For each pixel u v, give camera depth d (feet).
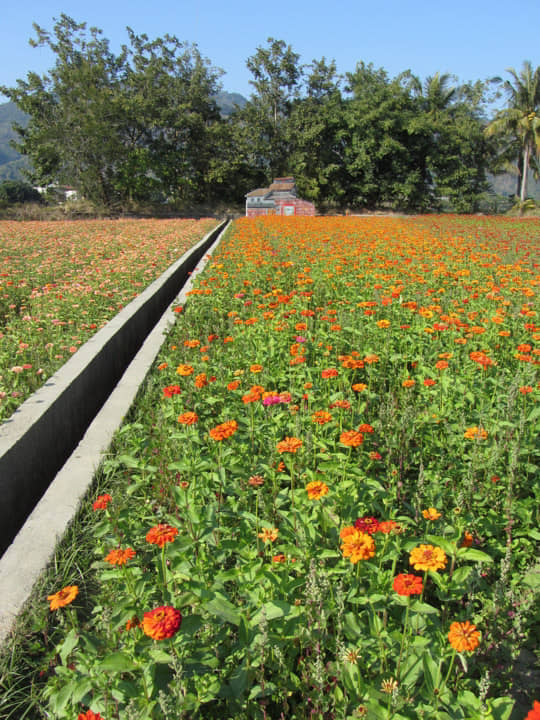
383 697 3.09
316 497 3.96
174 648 3.31
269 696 3.54
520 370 8.23
